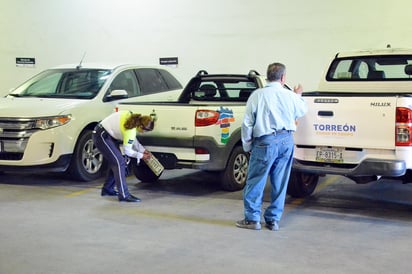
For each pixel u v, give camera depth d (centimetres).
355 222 563
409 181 595
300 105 530
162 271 420
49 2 1252
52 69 892
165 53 1157
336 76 750
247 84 770
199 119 650
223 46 1098
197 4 1109
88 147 774
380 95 543
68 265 434
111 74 842
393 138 531
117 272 418
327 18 990
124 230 531
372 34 958
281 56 1042
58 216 583
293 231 530
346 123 557
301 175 657
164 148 675
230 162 698
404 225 552
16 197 673
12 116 723
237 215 591
